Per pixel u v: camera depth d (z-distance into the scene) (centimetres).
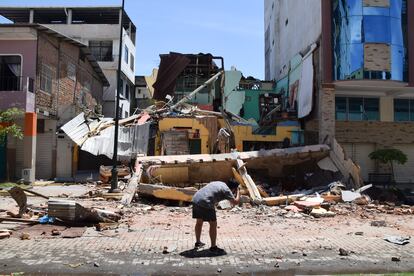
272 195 1772
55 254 799
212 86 3544
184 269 720
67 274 687
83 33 4078
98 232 999
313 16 2661
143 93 5072
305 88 2745
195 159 1869
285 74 3372
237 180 1798
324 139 2458
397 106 2759
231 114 2970
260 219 1262
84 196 1675
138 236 968
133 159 2517
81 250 830
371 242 948
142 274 692
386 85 2441
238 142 2688
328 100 2475
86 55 3195
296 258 799
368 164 2733
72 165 2706
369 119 2725
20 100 2228
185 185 1880
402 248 891
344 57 2389
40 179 2606
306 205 1429
